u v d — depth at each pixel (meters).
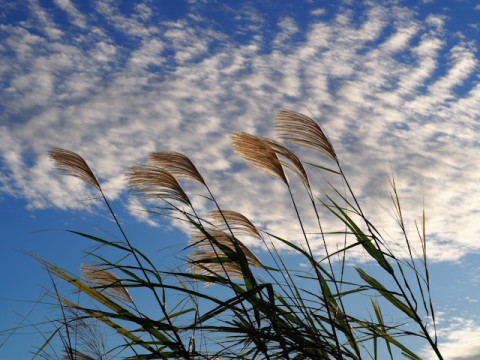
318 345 2.01
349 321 2.10
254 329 1.99
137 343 2.04
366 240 2.21
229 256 2.15
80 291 2.11
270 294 1.99
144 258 2.12
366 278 2.24
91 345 2.24
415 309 2.16
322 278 2.13
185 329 2.00
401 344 2.15
